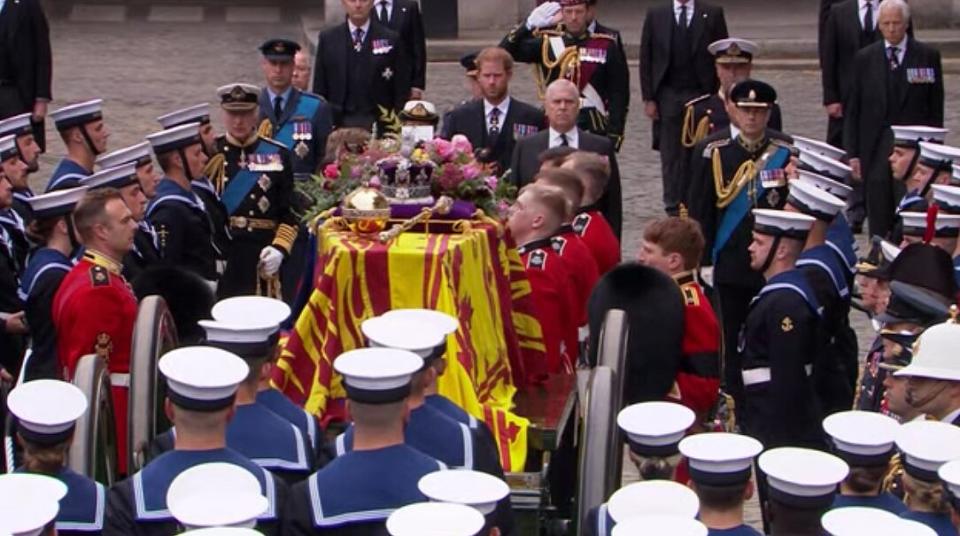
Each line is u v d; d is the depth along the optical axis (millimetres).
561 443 31734
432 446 25359
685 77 62656
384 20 60156
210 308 34531
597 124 55125
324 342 29688
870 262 40062
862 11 63406
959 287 33219
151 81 86875
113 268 33875
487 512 22203
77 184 39125
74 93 83562
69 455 27750
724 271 44625
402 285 29406
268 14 107312
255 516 21578
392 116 40750
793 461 23203
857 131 58531
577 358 35062
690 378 33719
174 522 23594
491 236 31453
